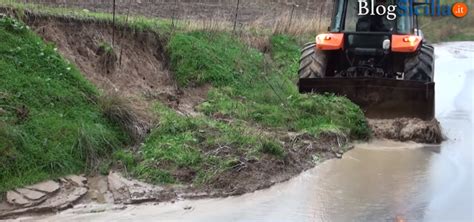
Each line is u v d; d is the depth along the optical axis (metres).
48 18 9.66
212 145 7.34
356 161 7.81
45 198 6.18
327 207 6.27
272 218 5.99
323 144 8.22
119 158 7.08
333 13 10.68
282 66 13.40
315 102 9.24
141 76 10.23
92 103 7.80
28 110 7.13
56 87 7.71
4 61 7.73
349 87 9.52
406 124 9.06
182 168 6.86
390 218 5.99
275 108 9.40
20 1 10.79
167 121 7.84
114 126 7.63
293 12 19.41
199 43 11.42
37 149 6.67
